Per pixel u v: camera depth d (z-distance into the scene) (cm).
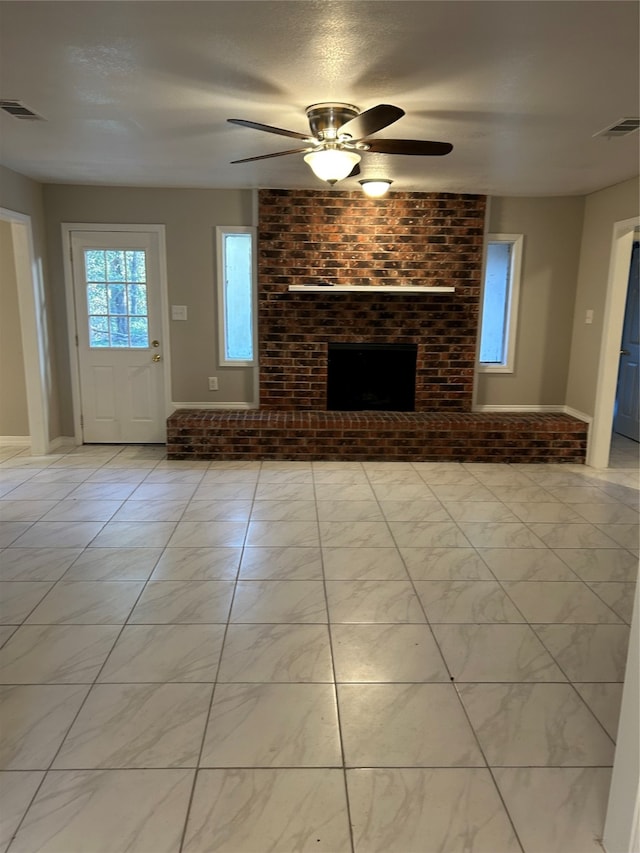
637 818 145
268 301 523
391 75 243
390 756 185
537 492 433
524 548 336
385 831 159
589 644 244
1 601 272
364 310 527
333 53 223
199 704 206
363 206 508
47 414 516
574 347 541
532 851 155
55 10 191
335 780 175
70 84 257
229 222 513
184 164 411
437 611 268
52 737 190
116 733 192
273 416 512
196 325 531
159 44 217
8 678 218
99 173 446
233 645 240
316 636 247
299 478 457
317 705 206
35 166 425
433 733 194
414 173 428
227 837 157
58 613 262
